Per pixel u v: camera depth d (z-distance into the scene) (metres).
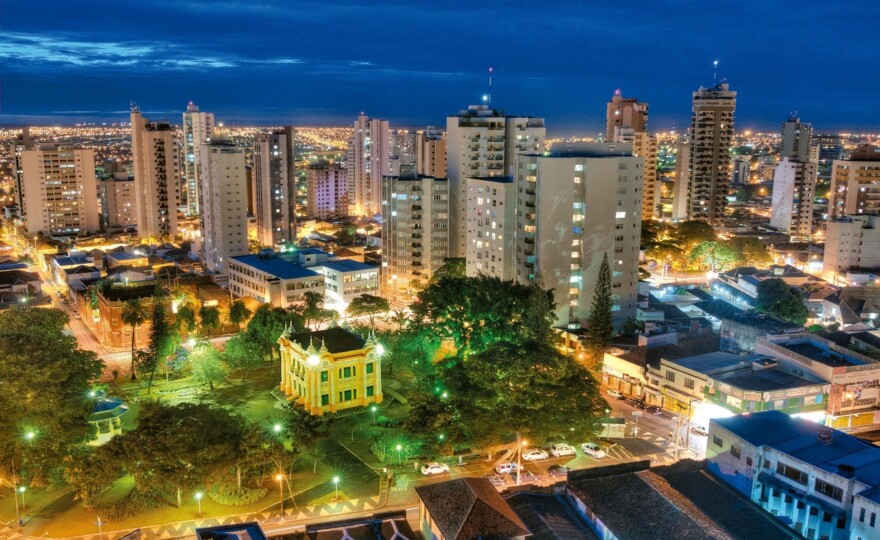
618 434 122.38
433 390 123.19
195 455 97.88
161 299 178.75
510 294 151.12
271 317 160.75
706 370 129.62
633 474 90.06
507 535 78.38
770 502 95.06
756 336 156.38
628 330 165.50
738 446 98.88
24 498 103.56
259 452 101.50
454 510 82.25
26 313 152.25
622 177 168.62
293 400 139.12
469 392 110.94
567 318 171.12
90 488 98.31
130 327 180.88
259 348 156.50
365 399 139.38
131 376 158.50
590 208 167.00
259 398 145.00
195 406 106.81
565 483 91.38
